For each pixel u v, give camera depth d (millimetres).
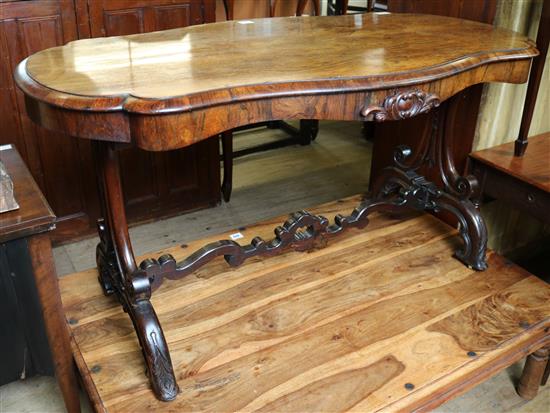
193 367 1168
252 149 2783
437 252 1602
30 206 1109
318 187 2537
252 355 1205
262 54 1167
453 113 1497
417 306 1373
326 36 1361
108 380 1133
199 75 982
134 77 961
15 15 1634
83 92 869
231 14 2109
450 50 1222
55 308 1149
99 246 1342
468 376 1167
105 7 1765
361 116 1052
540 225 2041
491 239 1911
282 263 1535
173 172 2172
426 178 1817
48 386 1447
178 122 863
